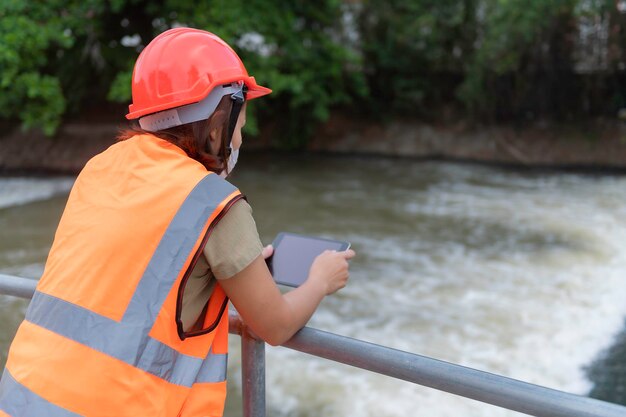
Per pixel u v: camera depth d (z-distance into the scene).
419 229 10.66
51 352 1.23
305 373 5.79
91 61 16.00
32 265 8.59
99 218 1.29
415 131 18.61
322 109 17.36
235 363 5.90
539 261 8.91
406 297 7.58
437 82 18.84
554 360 6.03
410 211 11.88
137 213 1.26
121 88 13.98
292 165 16.78
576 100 17.31
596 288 7.88
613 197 12.89
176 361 1.23
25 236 10.02
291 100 18.25
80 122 16.42
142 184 1.29
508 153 17.25
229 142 1.41
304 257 1.60
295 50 16.36
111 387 1.17
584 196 13.01
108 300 1.22
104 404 1.17
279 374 5.76
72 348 1.21
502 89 17.59
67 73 15.77
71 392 1.18
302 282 1.55
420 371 1.22
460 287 7.93
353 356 1.32
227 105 1.38
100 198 1.33
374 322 6.83
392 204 12.45
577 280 8.16
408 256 9.20
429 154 18.19
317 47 17.36
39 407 1.19
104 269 1.24
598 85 17.09
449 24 18.39
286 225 10.85
